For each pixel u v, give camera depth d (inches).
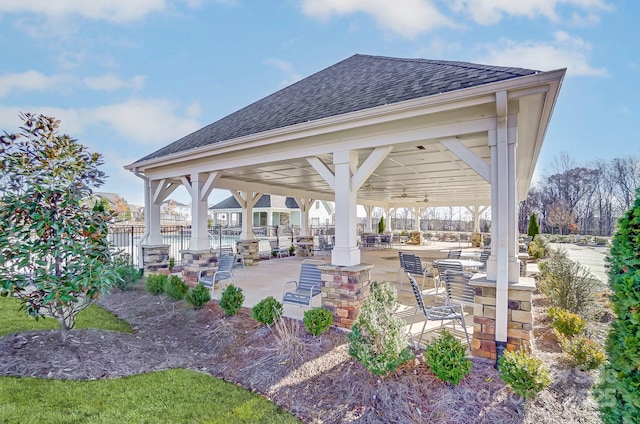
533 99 137.3
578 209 1122.0
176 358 162.4
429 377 128.0
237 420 113.3
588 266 424.2
